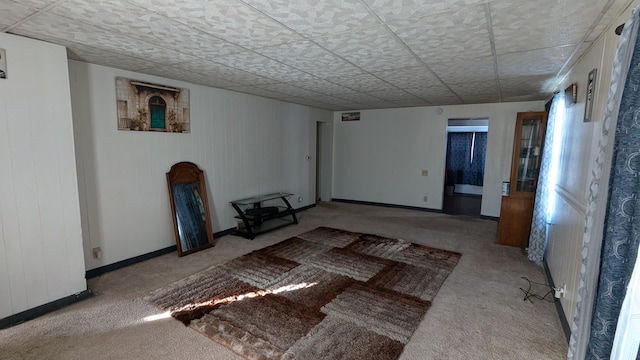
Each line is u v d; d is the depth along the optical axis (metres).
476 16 1.88
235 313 2.50
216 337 2.20
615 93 1.41
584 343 1.55
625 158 1.28
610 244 1.33
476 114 5.79
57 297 2.58
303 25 2.05
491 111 5.65
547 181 3.48
